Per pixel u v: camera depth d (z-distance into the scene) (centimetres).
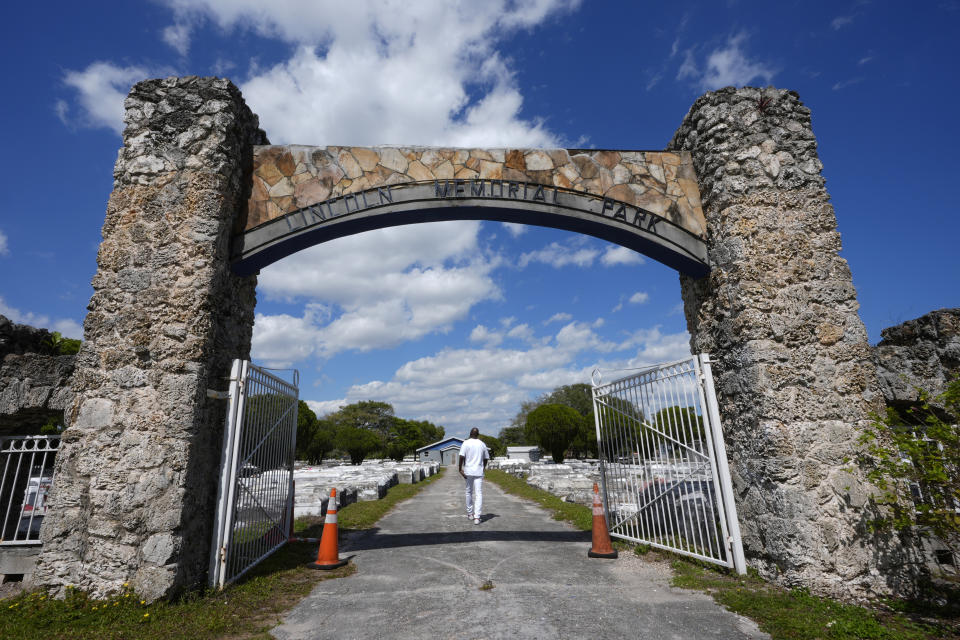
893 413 503
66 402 561
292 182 648
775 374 555
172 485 500
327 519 631
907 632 394
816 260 598
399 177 662
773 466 531
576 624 415
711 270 655
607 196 675
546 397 5953
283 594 511
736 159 632
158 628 417
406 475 2088
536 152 690
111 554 485
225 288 604
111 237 569
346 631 410
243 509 591
